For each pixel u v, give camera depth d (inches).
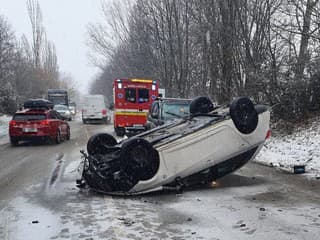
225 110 374.0
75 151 592.7
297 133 584.4
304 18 551.5
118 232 214.7
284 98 641.0
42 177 383.6
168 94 1106.7
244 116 325.4
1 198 298.5
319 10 547.8
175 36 1059.9
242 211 254.7
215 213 250.4
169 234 211.6
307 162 432.5
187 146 307.4
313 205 268.8
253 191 311.9
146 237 206.8
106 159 315.9
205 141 313.3
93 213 251.8
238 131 324.5
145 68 1296.8
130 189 292.5
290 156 475.8
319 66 609.9
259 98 671.1
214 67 746.8
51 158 521.7
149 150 293.4
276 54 655.8
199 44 934.4
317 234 211.6
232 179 360.5
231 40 685.9
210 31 739.4
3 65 1562.5
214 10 724.0
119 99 872.3
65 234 213.0
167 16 1043.9
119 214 249.0
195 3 831.7
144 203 276.5
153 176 294.7
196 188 325.1
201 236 208.4
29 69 2027.6
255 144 334.3
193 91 1060.5
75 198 292.8
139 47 1300.4
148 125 599.2
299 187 324.5
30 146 687.7
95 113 1464.1
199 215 246.4
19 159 521.7
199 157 311.3
